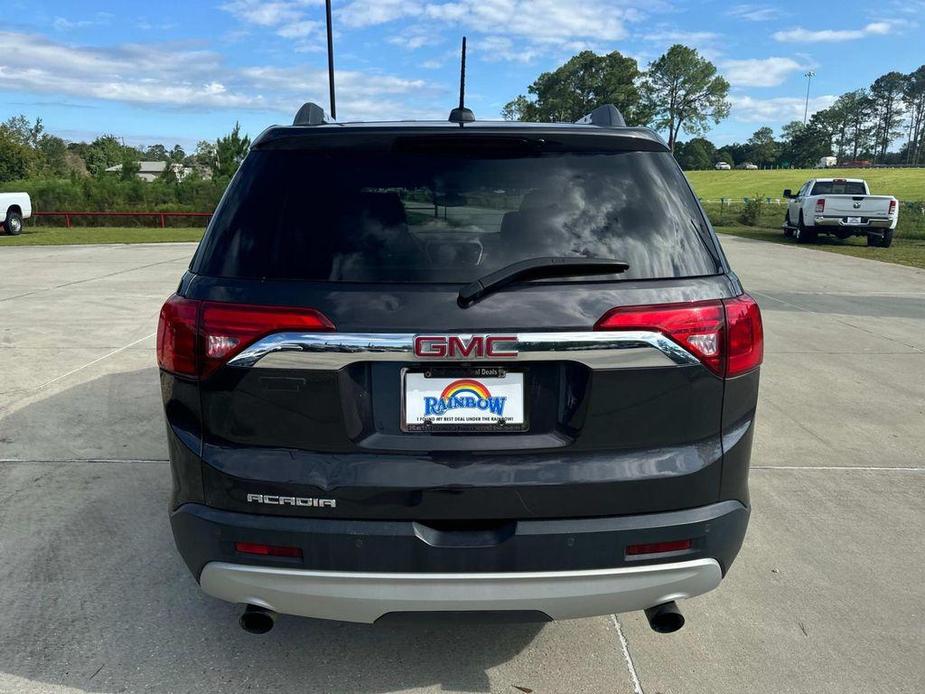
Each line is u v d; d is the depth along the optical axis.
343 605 2.04
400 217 2.09
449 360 1.96
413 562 2.00
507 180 2.15
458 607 2.03
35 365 6.31
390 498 1.99
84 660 2.51
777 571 3.17
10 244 20.25
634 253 2.10
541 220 2.11
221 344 2.01
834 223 19.88
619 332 1.99
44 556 3.19
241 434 2.04
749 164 136.88
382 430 2.03
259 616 2.21
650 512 2.06
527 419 2.03
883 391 5.92
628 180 2.20
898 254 17.84
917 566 3.22
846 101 162.00
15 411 5.08
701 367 2.07
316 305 1.97
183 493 2.14
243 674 2.45
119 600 2.87
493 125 2.28
